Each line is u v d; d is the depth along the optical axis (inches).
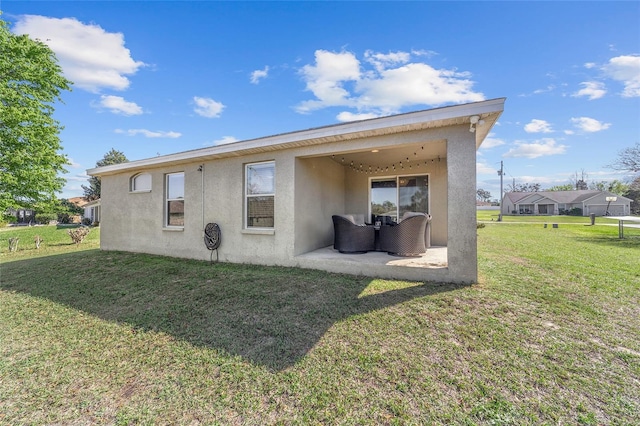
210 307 155.3
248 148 234.8
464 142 173.0
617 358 99.8
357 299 155.6
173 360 106.5
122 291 189.2
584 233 548.7
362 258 221.8
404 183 326.3
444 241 304.0
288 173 233.1
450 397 82.4
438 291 163.8
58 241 534.0
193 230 284.8
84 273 241.1
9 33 511.8
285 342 115.8
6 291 200.8
